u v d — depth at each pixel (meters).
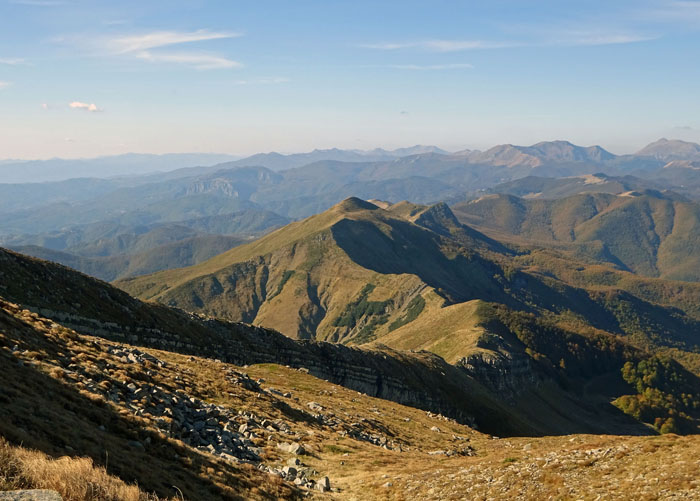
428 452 55.94
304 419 53.28
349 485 36.09
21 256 88.62
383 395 162.50
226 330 128.00
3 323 37.22
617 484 28.48
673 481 26.77
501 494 31.16
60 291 85.94
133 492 17.75
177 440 30.22
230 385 53.97
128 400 34.56
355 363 163.00
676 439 32.81
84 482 16.50
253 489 28.36
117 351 47.38
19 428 20.25
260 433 42.59
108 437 25.39
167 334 100.50
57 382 30.27
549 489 30.09
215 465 29.47
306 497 30.88
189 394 44.91
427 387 181.25
